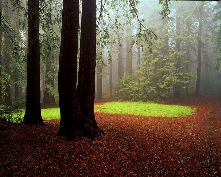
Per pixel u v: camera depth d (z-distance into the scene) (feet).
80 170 13.00
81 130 19.69
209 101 60.54
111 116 39.17
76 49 17.83
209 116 37.17
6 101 53.47
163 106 54.39
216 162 15.47
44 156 14.43
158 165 14.83
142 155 16.63
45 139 17.92
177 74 61.77
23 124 23.31
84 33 20.84
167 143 20.45
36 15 24.54
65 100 18.42
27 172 12.10
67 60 17.54
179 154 17.25
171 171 13.89
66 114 18.66
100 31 27.89
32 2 24.27
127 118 36.47
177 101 64.75
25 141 16.97
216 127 27.84
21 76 57.11
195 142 20.89
